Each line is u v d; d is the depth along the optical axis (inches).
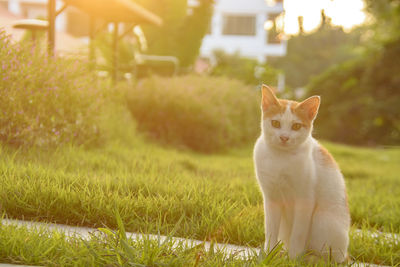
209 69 725.3
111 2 285.3
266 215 113.1
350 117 880.3
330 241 109.0
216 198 144.6
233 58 1026.7
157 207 129.9
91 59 265.3
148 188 145.1
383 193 217.9
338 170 115.3
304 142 107.8
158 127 348.8
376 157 484.7
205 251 100.1
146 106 348.5
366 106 834.8
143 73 538.0
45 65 199.6
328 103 935.7
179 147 337.1
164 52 606.9
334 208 109.7
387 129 853.2
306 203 107.1
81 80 223.1
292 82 1614.2
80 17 983.0
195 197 138.3
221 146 366.6
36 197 123.6
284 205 112.9
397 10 776.9
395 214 166.7
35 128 189.6
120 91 298.5
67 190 128.6
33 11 1029.2
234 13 1224.2
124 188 144.2
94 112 231.6
